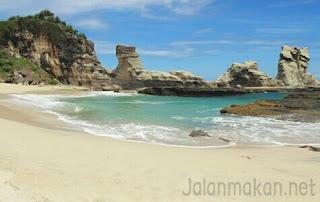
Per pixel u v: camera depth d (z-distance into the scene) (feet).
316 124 66.69
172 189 21.70
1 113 67.72
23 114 69.31
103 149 35.12
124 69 258.57
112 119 69.15
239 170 27.53
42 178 22.91
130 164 28.40
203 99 178.70
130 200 19.49
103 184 22.30
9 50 223.51
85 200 19.26
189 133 53.01
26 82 195.21
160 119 72.43
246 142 47.14
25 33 225.76
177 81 252.21
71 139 40.81
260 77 286.46
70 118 68.69
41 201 18.71
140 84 252.01
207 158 33.17
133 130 54.49
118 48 257.96
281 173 26.55
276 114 80.74
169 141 45.73
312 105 93.56
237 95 230.68
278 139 49.96
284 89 272.10
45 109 83.87
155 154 34.04
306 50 329.31
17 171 24.25
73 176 23.85
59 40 232.12
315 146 43.45
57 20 248.52
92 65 249.75
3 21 228.22
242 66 285.64
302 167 29.17
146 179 23.84
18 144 34.40
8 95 126.41
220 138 48.88
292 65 319.06
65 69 236.22
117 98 160.45
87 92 198.59
